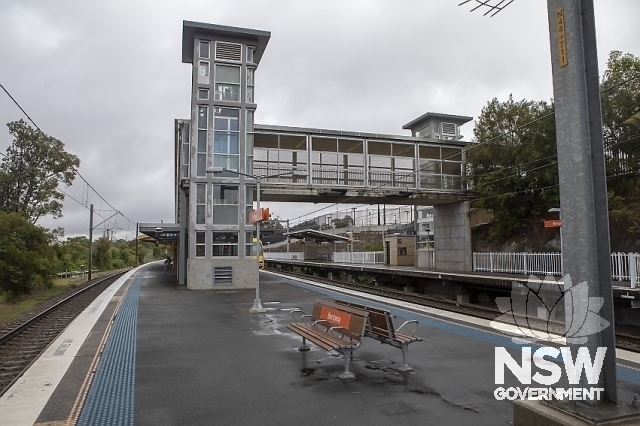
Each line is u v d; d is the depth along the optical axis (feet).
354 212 235.61
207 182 74.69
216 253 74.23
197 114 75.82
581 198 13.61
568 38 14.03
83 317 42.86
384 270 88.07
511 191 81.51
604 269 13.30
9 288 76.79
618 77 65.77
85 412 17.42
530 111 81.71
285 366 24.09
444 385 20.45
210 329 35.40
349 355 22.76
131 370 23.50
